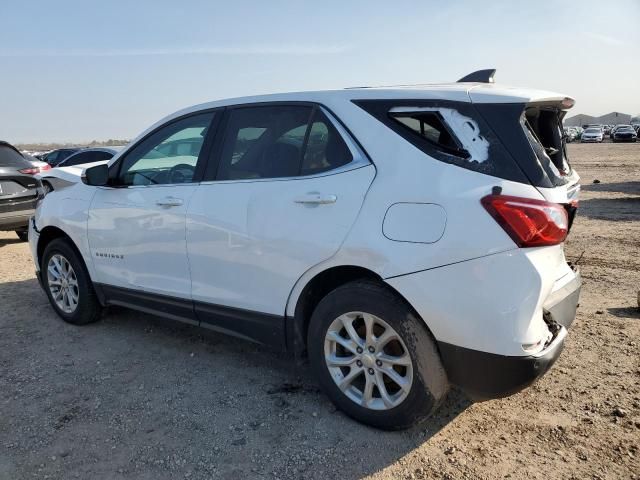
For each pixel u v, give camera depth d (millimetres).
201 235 3613
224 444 2973
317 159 3193
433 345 2799
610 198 12711
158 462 2828
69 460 2861
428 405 2836
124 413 3322
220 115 3764
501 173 2645
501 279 2562
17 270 7121
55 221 4746
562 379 3572
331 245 2988
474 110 2775
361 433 3039
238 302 3502
